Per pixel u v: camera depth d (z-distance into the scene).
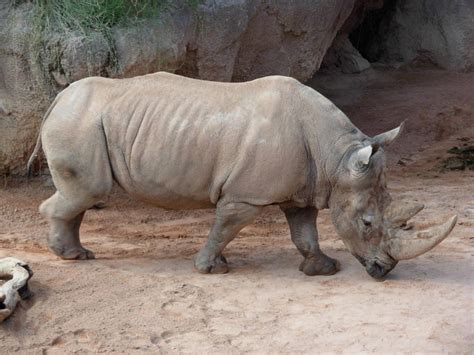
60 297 12.87
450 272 14.31
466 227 17.59
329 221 18.69
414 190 21.45
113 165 14.11
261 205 13.77
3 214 18.80
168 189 14.00
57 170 14.06
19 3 19.30
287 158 13.48
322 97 13.97
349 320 12.23
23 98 19.42
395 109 30.27
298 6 23.45
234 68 22.84
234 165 13.56
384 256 13.55
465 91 32.28
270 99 13.70
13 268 12.95
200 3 20.17
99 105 14.03
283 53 23.88
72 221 14.64
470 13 35.03
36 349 11.50
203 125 13.67
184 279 13.88
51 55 18.59
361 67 34.62
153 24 18.91
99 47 18.31
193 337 11.78
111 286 13.34
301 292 13.38
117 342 11.62
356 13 34.19
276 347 11.48
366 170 13.30
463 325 12.03
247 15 21.28
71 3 18.81
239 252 15.86
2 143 20.05
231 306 12.77
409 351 11.30
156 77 14.34
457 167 24.36
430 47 35.78
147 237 17.39
